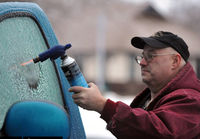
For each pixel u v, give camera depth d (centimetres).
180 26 5166
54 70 329
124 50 4347
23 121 221
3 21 269
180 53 354
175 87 339
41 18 329
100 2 4491
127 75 4422
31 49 300
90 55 4384
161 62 352
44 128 222
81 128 346
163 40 350
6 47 267
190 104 322
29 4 320
